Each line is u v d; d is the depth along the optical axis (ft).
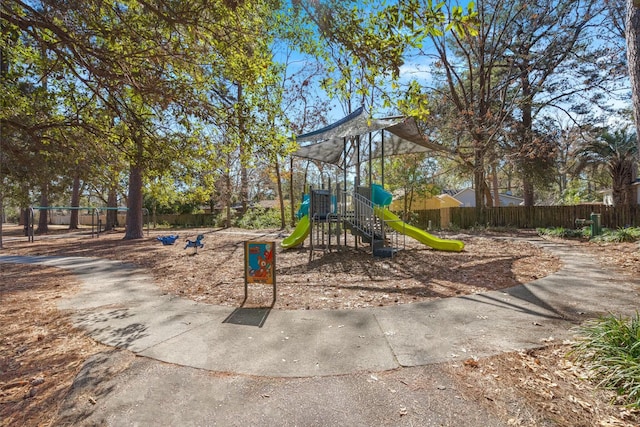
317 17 11.85
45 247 47.21
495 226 67.62
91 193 125.39
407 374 9.58
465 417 7.66
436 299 17.15
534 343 11.41
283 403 8.30
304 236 38.42
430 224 64.34
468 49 75.10
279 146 19.58
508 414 7.77
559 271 22.88
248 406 8.20
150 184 44.65
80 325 13.99
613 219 58.49
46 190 61.98
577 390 8.69
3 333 13.23
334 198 39.19
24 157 28.89
